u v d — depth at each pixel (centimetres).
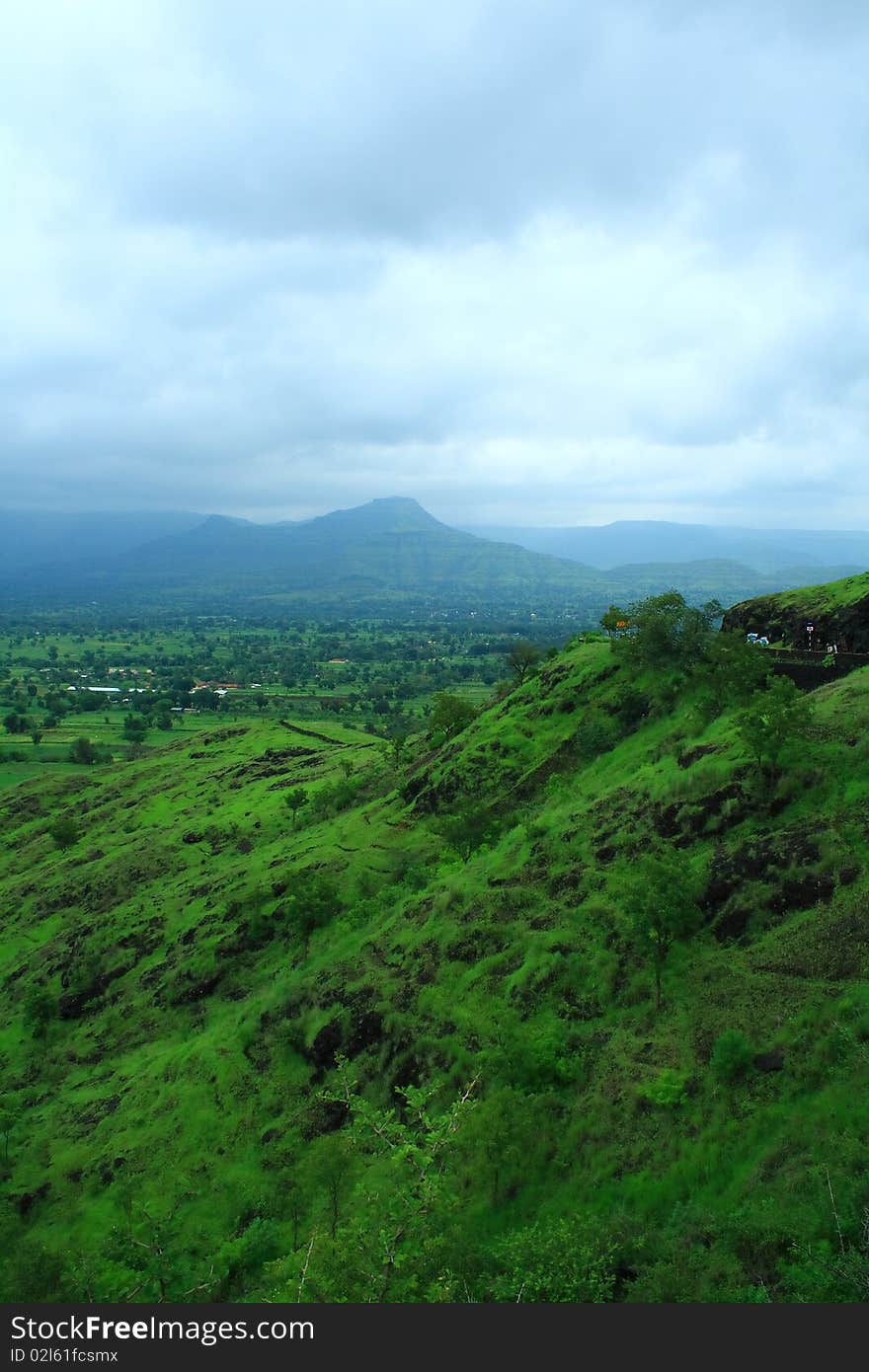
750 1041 3180
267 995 5684
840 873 3638
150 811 12381
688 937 3859
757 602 8019
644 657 7731
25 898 10419
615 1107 3269
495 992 4247
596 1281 2431
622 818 5019
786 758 4388
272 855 8575
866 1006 3011
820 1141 2662
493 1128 3266
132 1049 6278
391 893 6388
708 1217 2630
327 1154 3719
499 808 7269
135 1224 3978
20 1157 5097
